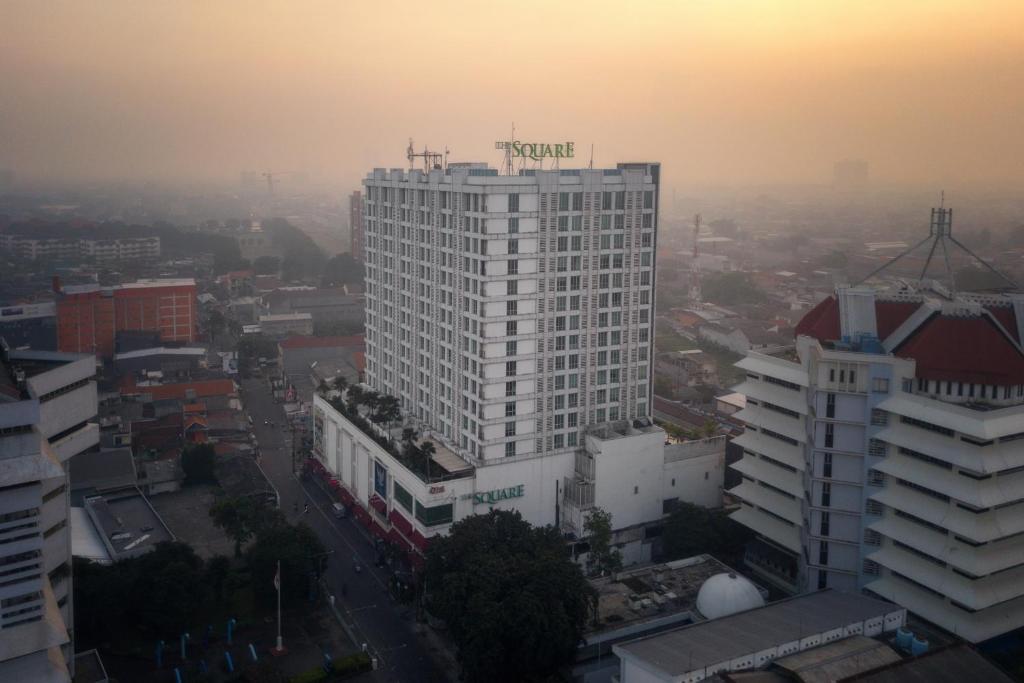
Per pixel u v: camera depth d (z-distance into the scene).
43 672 94.88
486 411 148.88
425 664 122.88
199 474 194.50
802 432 138.62
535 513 155.25
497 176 152.50
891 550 124.81
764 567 147.75
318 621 134.88
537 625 107.75
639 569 141.38
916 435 119.69
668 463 160.62
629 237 159.75
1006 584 115.69
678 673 94.88
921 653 102.19
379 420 171.12
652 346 167.12
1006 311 135.25
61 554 107.19
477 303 148.62
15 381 104.69
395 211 181.25
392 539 156.00
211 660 123.00
